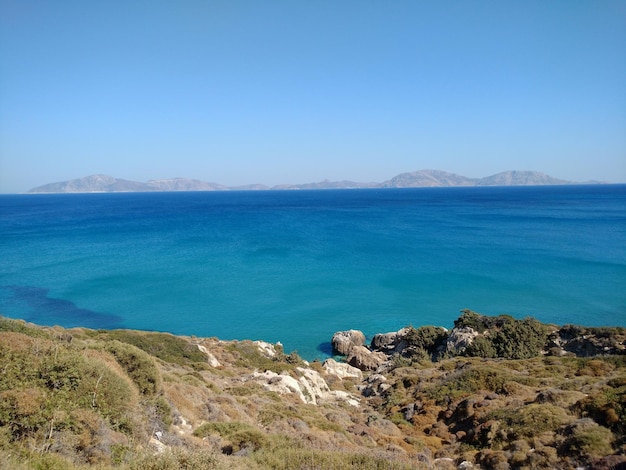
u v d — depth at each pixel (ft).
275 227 500.33
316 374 121.60
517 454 51.21
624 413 53.06
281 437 53.72
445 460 57.52
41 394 38.99
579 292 214.90
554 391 68.44
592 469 42.96
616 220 496.64
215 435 50.60
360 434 68.23
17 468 27.91
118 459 36.27
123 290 230.07
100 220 595.47
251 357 142.31
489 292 221.25
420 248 345.51
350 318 192.75
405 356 153.38
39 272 267.59
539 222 496.23
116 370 51.55
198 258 313.12
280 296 221.87
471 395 81.92
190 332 176.65
